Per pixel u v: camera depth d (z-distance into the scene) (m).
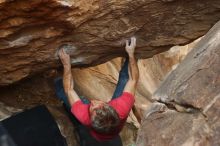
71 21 4.52
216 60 3.64
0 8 4.16
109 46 5.26
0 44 4.65
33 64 5.15
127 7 4.79
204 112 3.35
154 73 8.86
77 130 5.78
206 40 4.09
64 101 5.51
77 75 7.00
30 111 5.48
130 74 5.27
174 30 5.40
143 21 5.10
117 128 4.86
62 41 4.91
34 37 4.69
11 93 5.95
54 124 5.46
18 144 5.12
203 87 3.50
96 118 4.69
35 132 5.30
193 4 5.12
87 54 5.29
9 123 5.29
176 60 9.05
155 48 5.60
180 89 3.62
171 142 3.35
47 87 6.16
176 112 3.55
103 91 7.30
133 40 5.25
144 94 8.38
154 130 3.54
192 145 3.24
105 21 4.85
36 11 4.30
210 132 3.23
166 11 5.09
